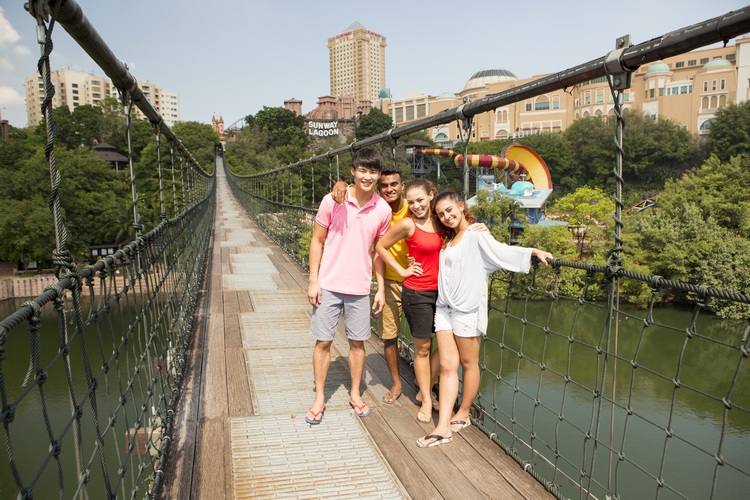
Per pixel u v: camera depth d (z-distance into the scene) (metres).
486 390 16.19
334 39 188.62
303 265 9.27
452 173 49.03
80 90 101.12
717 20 1.68
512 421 2.87
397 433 3.12
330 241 3.18
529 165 47.34
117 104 71.69
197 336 5.15
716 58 71.25
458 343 2.99
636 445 13.70
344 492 2.55
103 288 1.97
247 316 5.93
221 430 3.17
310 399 3.64
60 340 1.53
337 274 3.16
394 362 3.53
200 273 8.02
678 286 1.83
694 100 68.75
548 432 13.76
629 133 64.56
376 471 2.73
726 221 35.75
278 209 12.99
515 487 2.56
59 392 15.05
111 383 9.54
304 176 22.84
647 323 2.00
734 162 39.06
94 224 41.00
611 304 2.21
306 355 4.58
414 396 3.67
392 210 3.44
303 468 2.76
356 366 3.37
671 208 36.69
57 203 1.60
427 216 3.09
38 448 13.27
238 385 3.88
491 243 2.79
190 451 2.92
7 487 11.92
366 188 3.04
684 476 12.53
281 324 5.59
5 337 1.09
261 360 4.45
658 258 32.56
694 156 62.91
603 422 14.58
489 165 42.31
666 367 18.89
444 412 3.01
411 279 3.15
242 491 2.55
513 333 21.50
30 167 41.56
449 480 2.63
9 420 1.11
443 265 2.97
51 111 1.57
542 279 20.42
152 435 2.86
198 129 80.56
